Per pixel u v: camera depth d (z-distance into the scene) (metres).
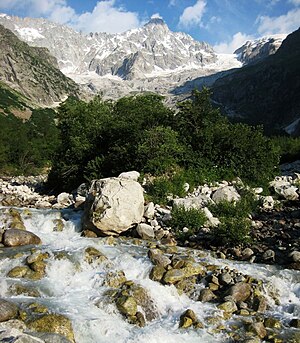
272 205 21.92
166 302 10.80
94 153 28.73
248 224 16.53
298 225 18.09
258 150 26.64
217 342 9.04
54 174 31.97
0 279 11.14
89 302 10.38
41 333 8.31
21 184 39.84
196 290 11.40
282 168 42.56
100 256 12.87
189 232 17.06
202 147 26.38
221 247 15.61
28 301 9.95
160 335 9.21
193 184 23.80
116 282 11.44
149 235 16.72
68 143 31.92
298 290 11.67
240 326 9.67
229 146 26.59
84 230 17.02
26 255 12.80
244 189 22.59
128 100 33.41
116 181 17.86
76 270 12.22
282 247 15.29
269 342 9.05
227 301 10.60
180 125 27.95
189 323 9.73
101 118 32.34
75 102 35.47
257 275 12.34
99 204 16.89
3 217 17.22
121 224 16.64
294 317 10.27
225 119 30.11
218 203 20.22
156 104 31.98
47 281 11.46
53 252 12.91
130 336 9.11
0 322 8.62
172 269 12.16
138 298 10.52
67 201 23.86
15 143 70.06
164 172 24.20
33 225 17.47
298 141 54.28
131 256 13.24
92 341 8.84
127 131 26.30
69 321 9.08
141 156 24.41
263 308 10.58
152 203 19.50
